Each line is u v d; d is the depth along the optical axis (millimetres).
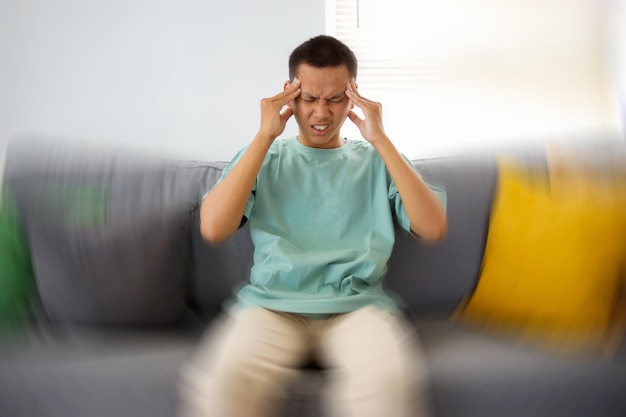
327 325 1245
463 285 1536
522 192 1507
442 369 1130
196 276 1521
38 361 1166
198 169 1593
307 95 1342
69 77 2021
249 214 1369
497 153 1630
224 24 2037
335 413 1063
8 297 1342
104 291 1363
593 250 1330
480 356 1181
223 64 2041
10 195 1426
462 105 2125
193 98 2037
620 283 1327
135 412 1116
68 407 1123
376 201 1411
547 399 1128
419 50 2119
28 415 1124
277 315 1236
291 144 1469
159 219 1462
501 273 1448
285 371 1107
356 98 1367
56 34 2016
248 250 1524
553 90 2137
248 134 2051
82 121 2025
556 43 2141
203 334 1391
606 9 2139
